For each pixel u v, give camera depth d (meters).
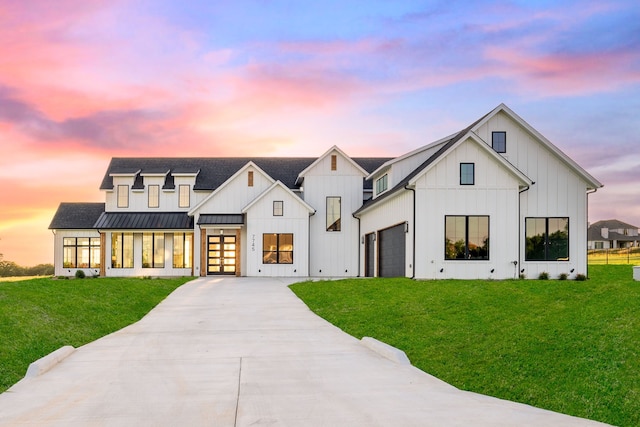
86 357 9.93
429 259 20.69
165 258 33.12
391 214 24.58
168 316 15.21
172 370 8.90
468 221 20.92
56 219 35.09
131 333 12.55
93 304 15.09
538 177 22.16
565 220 21.97
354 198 32.53
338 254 32.25
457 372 8.67
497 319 11.83
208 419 6.35
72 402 7.09
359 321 13.43
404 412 6.59
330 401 7.08
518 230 20.97
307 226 30.81
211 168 35.94
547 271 21.67
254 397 7.29
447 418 6.36
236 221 31.05
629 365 7.68
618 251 64.12
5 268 39.75
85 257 35.00
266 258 30.58
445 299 14.79
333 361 9.51
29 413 6.62
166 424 6.18
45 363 8.94
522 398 7.34
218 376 8.48
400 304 14.73
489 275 20.81
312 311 15.98
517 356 8.95
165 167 35.72
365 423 6.18
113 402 7.08
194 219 32.66
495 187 21.02
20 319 11.53
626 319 9.87
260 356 9.96
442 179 20.92
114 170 34.50
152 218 33.41
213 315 15.28
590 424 6.13
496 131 22.34
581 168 21.80
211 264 31.59
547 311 11.91
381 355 9.98
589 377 7.55
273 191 30.86
